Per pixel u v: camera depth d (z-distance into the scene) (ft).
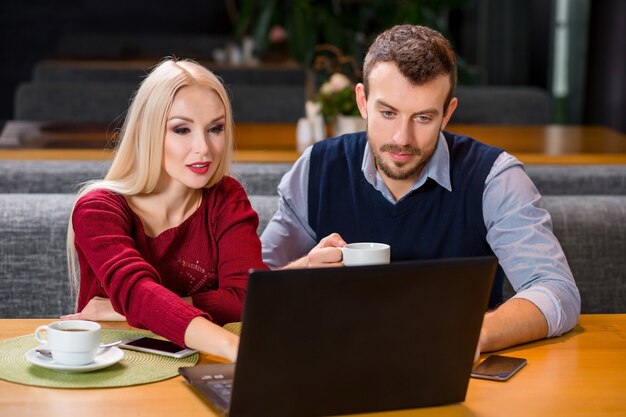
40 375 5.81
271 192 11.51
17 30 35.65
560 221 9.72
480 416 5.39
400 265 5.17
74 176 11.75
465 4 25.80
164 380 5.82
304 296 5.03
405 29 7.41
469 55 32.45
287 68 25.30
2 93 35.91
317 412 5.27
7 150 12.60
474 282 5.37
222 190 7.61
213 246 7.53
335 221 8.41
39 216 9.23
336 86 13.32
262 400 5.15
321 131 13.48
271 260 8.61
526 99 18.70
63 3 35.68
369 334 5.23
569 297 7.15
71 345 5.84
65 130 14.85
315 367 5.19
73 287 9.26
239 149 13.00
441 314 5.35
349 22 26.02
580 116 25.93
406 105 7.22
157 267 7.41
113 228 6.97
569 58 26.45
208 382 5.65
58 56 28.32
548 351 6.58
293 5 25.20
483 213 8.05
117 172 7.31
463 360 5.51
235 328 7.06
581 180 12.05
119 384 5.70
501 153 8.20
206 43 33.81
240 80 25.13
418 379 5.43
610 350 6.61
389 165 7.46
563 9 26.81
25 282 9.22
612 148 13.85
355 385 5.31
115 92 18.34
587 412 5.47
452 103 7.65
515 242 7.82
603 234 9.73
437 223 8.14
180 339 6.26
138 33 36.09
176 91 6.95
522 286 7.63
